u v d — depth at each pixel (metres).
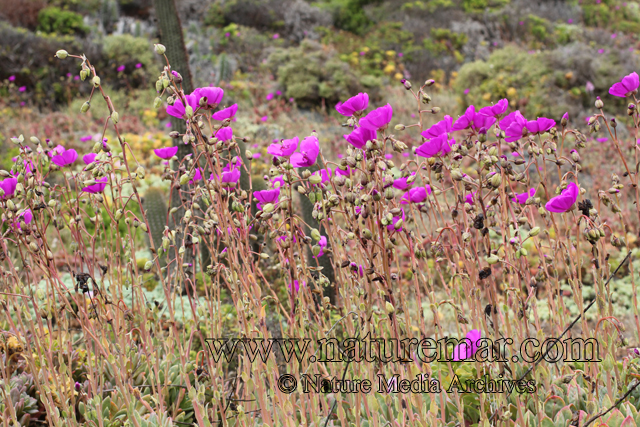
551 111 7.63
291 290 1.40
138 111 8.95
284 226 1.44
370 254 1.28
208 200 1.36
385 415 1.71
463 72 8.78
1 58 9.44
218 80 9.94
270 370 1.43
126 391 1.64
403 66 11.16
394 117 8.30
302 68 9.05
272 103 8.65
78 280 1.51
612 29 14.32
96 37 11.72
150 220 3.88
